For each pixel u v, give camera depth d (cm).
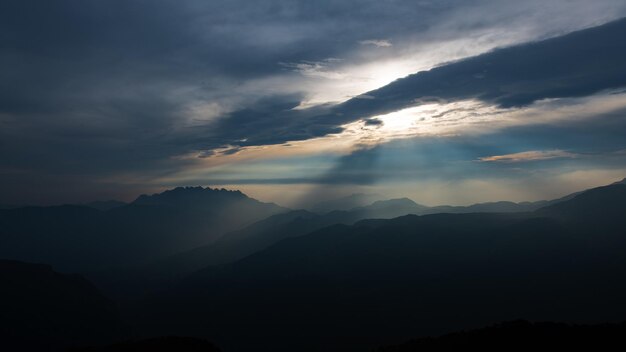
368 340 13550
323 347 13762
